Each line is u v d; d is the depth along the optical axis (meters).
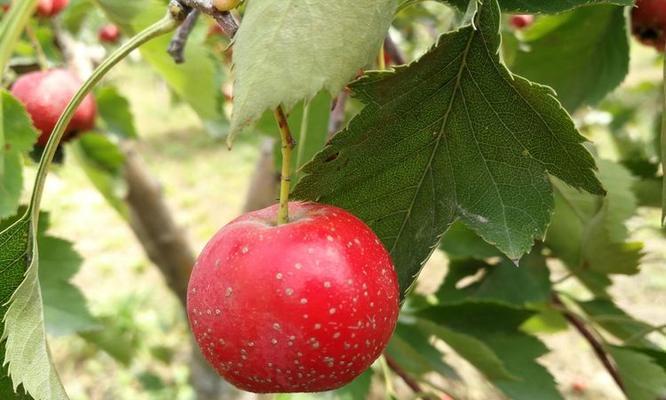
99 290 0.74
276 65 0.09
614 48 0.17
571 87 0.18
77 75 0.22
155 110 1.38
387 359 0.20
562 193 0.17
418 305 0.20
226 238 0.10
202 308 0.10
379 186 0.11
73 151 0.25
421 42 0.35
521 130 0.10
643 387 0.17
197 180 1.04
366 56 0.09
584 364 0.54
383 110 0.10
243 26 0.09
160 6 0.19
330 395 0.17
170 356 0.54
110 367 0.61
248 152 1.14
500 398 0.41
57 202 0.98
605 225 0.17
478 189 0.11
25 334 0.12
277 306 0.10
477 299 0.18
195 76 0.20
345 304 0.10
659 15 0.16
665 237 0.22
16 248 0.12
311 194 0.11
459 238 0.19
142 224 0.32
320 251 0.10
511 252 0.11
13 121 0.18
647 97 0.34
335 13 0.09
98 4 0.20
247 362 0.10
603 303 0.20
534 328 0.21
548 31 0.17
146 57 0.20
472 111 0.11
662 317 0.54
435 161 0.11
